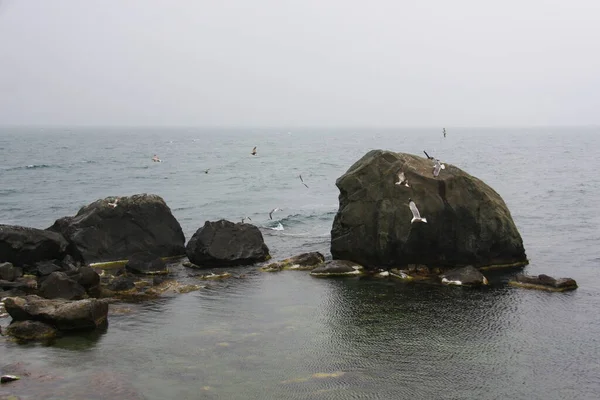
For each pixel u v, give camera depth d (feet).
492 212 89.10
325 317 69.26
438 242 88.28
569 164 291.79
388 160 92.53
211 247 93.66
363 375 53.72
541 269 89.51
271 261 97.30
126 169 270.46
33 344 60.03
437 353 58.80
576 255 97.81
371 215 89.56
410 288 80.79
